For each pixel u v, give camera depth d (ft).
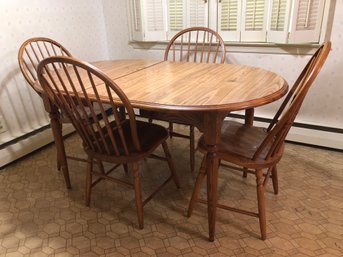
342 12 6.13
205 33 7.07
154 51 8.82
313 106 7.14
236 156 4.27
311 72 3.67
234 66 5.73
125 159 4.46
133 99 3.98
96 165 6.69
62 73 5.49
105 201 5.61
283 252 4.37
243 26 7.28
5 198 5.76
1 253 4.50
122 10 8.76
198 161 6.89
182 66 5.93
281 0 6.43
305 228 4.79
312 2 6.21
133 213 5.28
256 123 7.84
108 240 4.69
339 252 4.33
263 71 5.22
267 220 4.99
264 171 5.90
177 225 4.96
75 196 5.77
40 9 7.14
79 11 8.29
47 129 7.73
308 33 6.51
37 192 5.93
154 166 6.77
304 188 5.78
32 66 6.91
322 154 6.97
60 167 6.62
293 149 7.23
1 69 6.49
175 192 5.82
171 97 3.98
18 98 6.96
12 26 6.55
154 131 5.10
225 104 3.64
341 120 6.98
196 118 3.95
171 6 7.95
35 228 4.98
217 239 4.64
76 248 4.55
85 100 4.27
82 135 4.66
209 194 4.34
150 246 4.56
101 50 9.38
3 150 6.69
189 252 4.43
